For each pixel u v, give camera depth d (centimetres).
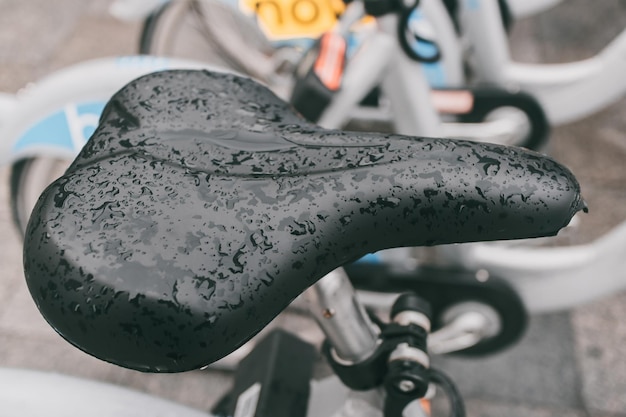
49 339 173
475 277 137
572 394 162
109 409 67
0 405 66
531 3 198
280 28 136
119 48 261
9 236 197
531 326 175
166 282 38
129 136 48
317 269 42
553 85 185
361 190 43
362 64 113
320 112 105
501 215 44
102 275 38
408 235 44
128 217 40
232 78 57
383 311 143
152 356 39
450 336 143
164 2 188
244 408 89
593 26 277
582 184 215
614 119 235
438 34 163
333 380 86
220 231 40
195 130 49
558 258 140
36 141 137
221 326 38
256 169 44
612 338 172
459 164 44
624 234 133
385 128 209
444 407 157
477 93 173
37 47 260
